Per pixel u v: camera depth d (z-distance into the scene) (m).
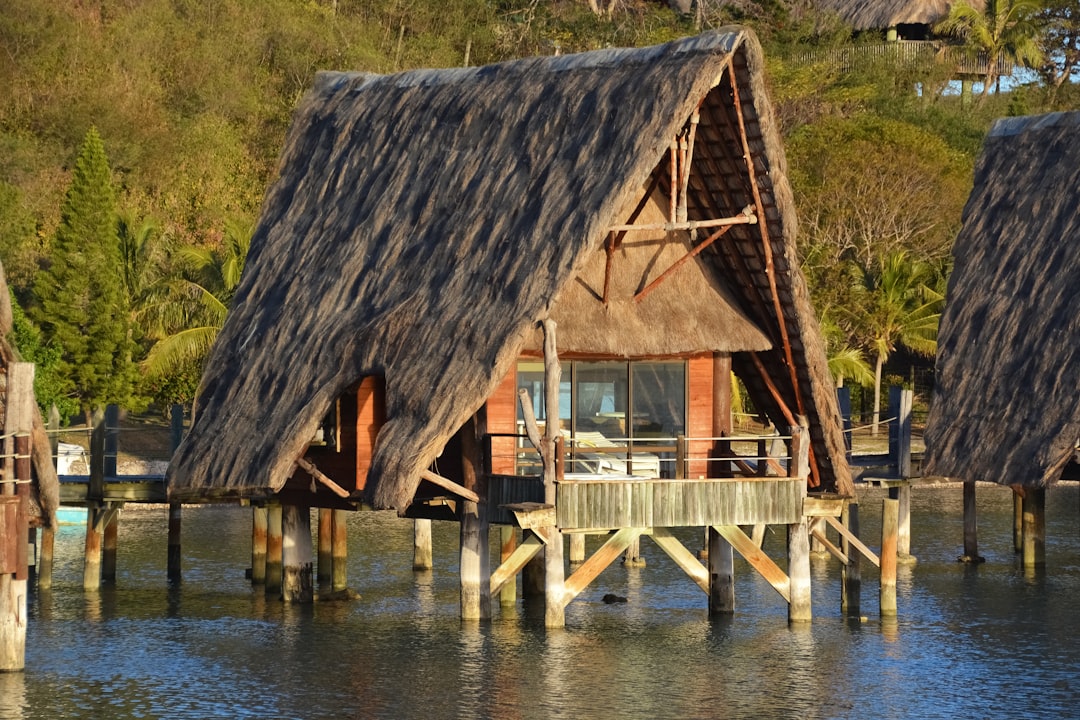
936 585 68.56
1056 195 74.38
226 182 151.88
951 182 137.25
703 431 59.25
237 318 62.31
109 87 148.50
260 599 64.06
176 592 66.06
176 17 164.00
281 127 160.00
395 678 49.00
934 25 193.50
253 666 50.75
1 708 45.06
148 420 118.44
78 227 109.12
